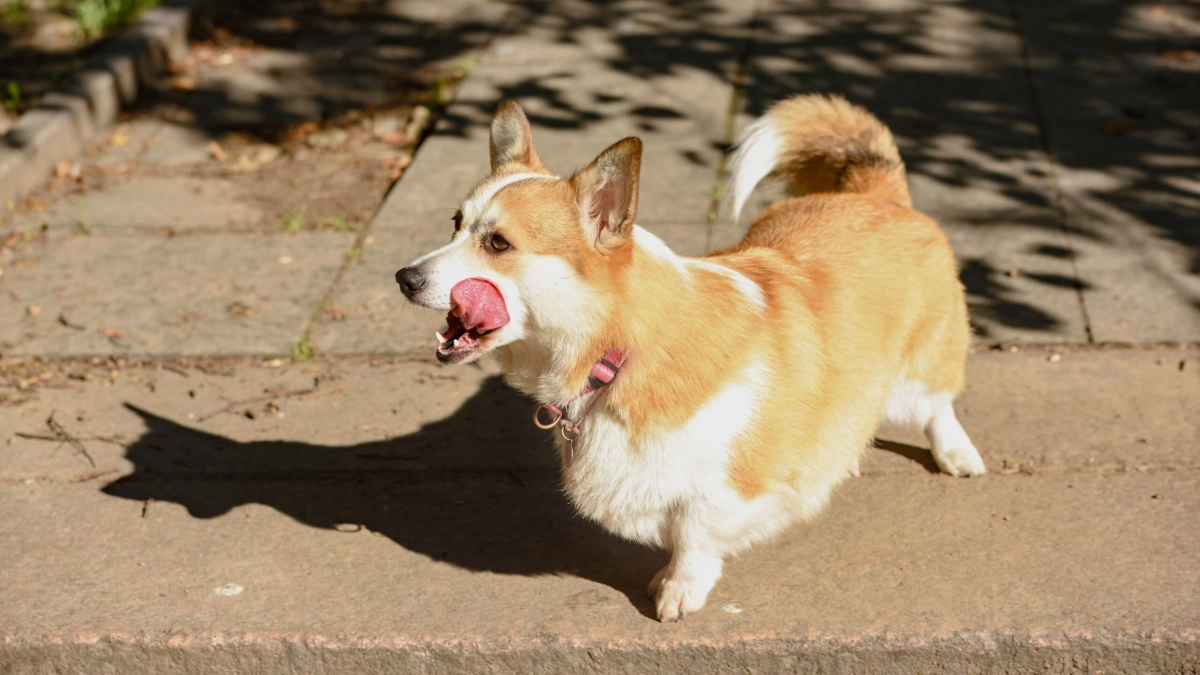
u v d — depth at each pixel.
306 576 3.50
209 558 3.60
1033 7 8.03
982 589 3.28
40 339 4.91
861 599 3.27
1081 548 3.43
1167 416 4.07
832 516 3.67
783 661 3.14
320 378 4.61
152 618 3.32
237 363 4.73
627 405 2.97
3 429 4.32
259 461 4.11
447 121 6.86
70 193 6.29
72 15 8.60
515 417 4.34
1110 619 3.11
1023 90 6.84
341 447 4.18
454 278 2.90
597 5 8.54
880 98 6.82
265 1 8.99
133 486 3.98
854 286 3.41
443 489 3.94
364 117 7.15
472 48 7.95
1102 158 6.04
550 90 7.16
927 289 3.61
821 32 7.81
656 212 5.69
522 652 3.17
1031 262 5.14
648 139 6.47
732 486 3.07
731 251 3.64
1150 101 6.62
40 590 3.45
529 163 3.34
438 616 3.29
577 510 3.62
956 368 3.80
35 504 3.89
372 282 5.28
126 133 7.00
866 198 3.84
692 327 2.97
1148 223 5.41
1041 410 4.16
